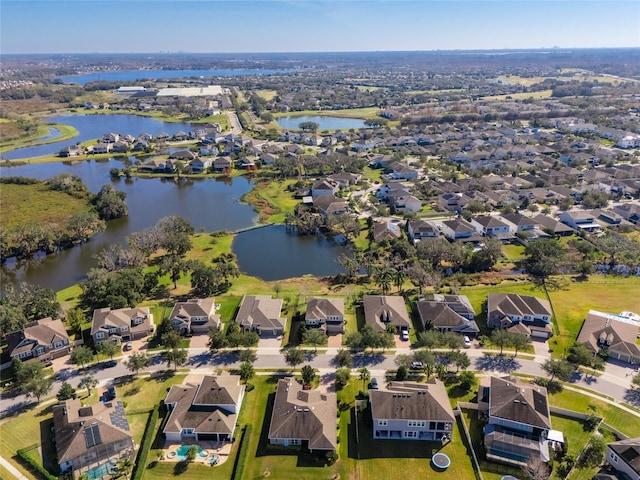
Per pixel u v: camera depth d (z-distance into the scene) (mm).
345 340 108500
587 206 192500
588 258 147875
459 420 84500
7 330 108125
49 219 188625
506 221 170875
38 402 90438
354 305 123750
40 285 141250
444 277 139000
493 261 144375
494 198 197625
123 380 96188
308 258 156375
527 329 108875
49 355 102750
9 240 165000
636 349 99312
